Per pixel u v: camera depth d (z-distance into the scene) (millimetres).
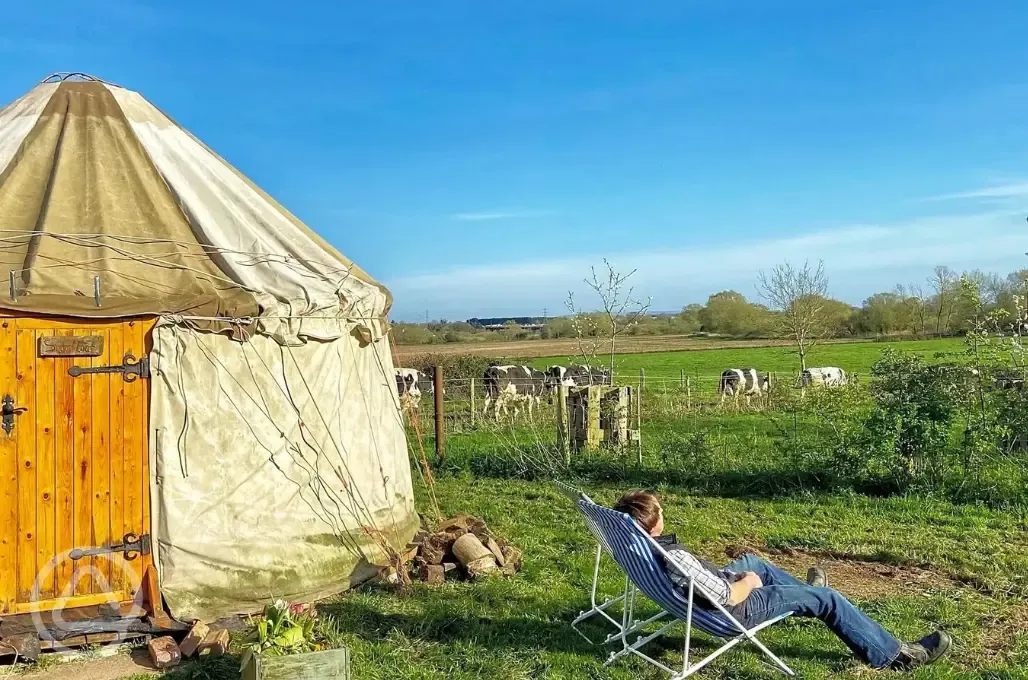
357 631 5488
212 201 6730
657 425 15484
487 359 23656
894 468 9250
